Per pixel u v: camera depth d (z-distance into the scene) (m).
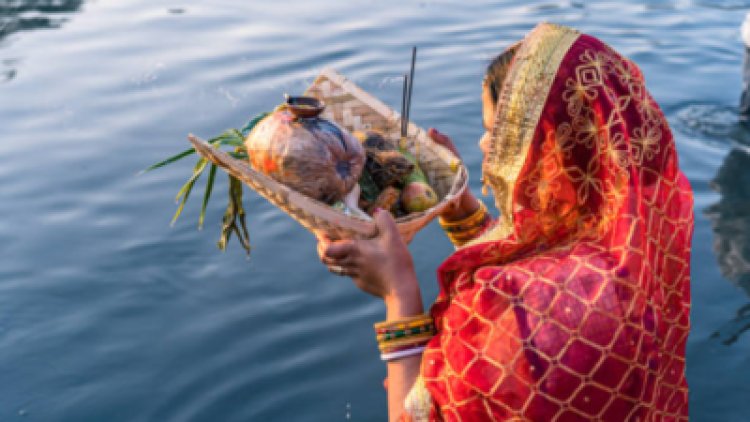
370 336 4.06
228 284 4.48
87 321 4.22
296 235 4.93
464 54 7.37
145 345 4.04
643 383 1.14
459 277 1.29
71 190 5.43
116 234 4.96
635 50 7.68
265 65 7.18
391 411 1.29
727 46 7.83
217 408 3.64
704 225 4.86
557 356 1.11
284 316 4.22
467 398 1.16
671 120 6.25
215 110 6.38
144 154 5.82
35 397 3.73
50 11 9.09
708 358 3.78
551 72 1.18
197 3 9.19
